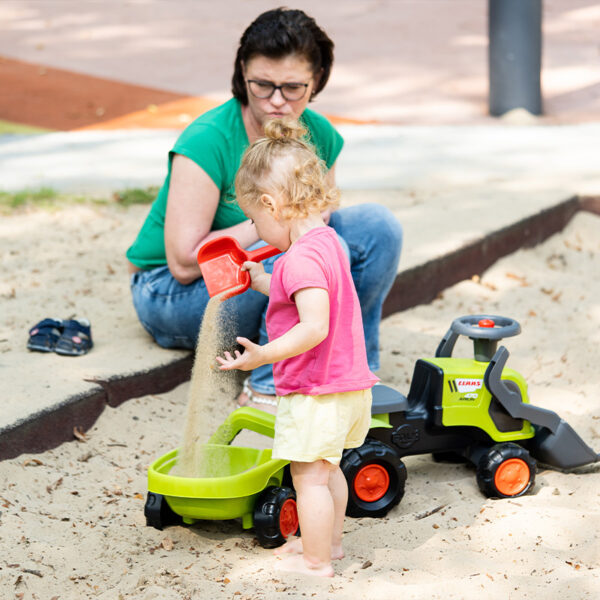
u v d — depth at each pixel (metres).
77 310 10.36
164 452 7.97
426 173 15.68
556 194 14.09
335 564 6.31
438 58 25.70
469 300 11.65
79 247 12.41
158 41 27.52
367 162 16.52
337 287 6.09
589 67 24.50
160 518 6.73
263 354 5.77
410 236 12.30
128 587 6.01
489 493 7.24
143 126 19.61
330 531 6.12
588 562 6.25
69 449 7.87
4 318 9.99
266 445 8.10
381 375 9.48
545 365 9.82
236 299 8.35
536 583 5.93
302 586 5.94
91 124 19.78
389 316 11.11
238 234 8.38
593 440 8.21
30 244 12.41
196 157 8.21
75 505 7.07
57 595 5.98
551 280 12.31
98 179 15.31
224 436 7.23
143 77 23.83
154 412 8.59
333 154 9.11
